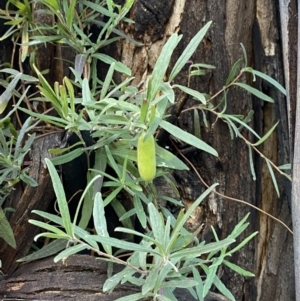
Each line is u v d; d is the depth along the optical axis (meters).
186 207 0.59
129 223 0.52
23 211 0.51
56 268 0.50
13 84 0.47
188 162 0.58
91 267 0.50
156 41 0.60
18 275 0.51
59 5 0.51
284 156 0.61
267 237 0.63
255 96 0.61
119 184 0.47
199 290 0.45
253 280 0.61
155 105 0.40
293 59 0.55
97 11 0.57
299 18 0.52
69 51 0.61
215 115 0.59
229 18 0.60
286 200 0.61
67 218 0.39
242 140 0.60
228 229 0.60
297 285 0.50
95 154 0.49
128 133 0.44
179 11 0.59
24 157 0.52
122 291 0.49
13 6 0.62
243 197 0.60
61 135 0.52
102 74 0.61
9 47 0.63
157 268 0.40
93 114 0.44
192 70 0.59
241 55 0.60
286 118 0.61
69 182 0.53
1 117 0.60
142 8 0.59
